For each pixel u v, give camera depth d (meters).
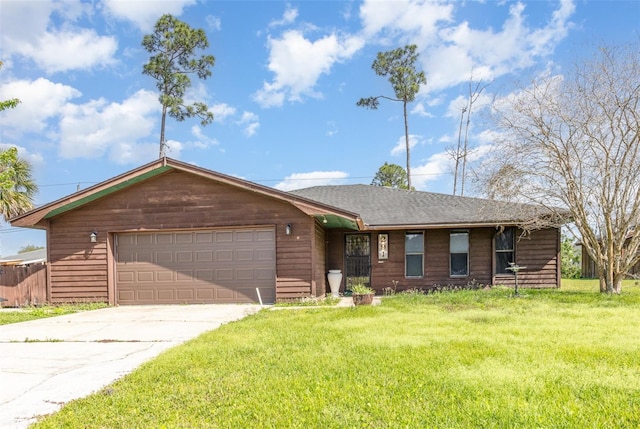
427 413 2.96
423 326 6.16
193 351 4.91
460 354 4.45
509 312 7.42
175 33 25.78
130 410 3.16
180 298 11.00
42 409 3.30
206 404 3.23
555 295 9.94
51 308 10.34
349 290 13.10
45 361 4.83
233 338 5.66
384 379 3.69
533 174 10.49
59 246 11.27
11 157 14.22
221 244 10.98
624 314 7.01
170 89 26.17
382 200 14.80
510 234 12.75
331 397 3.30
